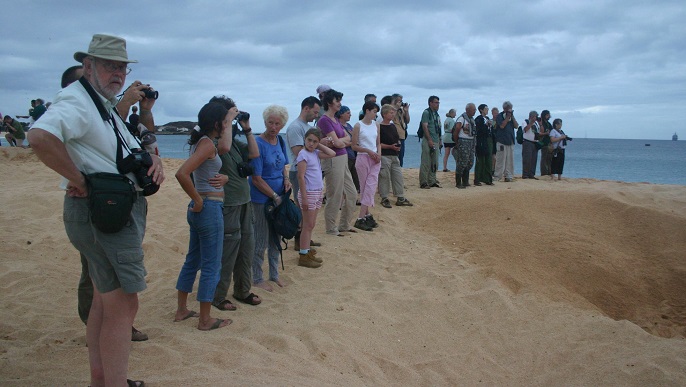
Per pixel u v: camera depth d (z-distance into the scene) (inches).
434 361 197.9
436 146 473.4
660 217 367.2
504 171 535.2
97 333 132.3
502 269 285.1
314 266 272.4
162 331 185.5
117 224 116.4
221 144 182.7
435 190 463.8
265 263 278.1
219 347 171.6
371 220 346.9
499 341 218.4
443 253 309.9
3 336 181.0
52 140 110.4
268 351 173.5
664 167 1672.0
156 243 299.4
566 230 349.7
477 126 490.6
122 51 124.3
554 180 557.6
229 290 236.7
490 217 370.0
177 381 144.8
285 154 241.1
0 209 356.8
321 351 182.1
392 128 392.5
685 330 263.6
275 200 233.9
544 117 566.6
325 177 321.1
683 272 311.9
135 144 138.3
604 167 1640.0
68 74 160.9
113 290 124.3
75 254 281.9
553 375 195.6
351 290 246.4
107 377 123.8
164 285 243.8
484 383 189.6
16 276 241.0
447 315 232.7
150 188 127.0
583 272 301.4
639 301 291.3
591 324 230.8
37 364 154.9
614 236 353.7
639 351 206.8
